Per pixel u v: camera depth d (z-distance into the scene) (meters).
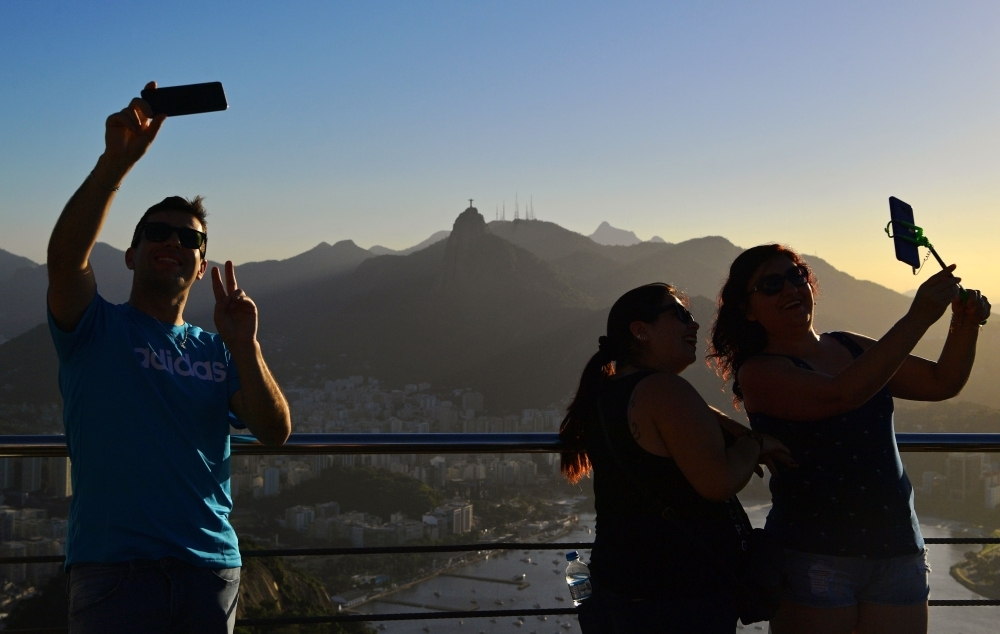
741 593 1.65
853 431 1.86
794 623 1.88
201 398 1.83
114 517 1.67
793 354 2.01
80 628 1.64
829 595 1.84
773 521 1.96
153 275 1.84
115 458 1.69
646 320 1.80
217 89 1.64
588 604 1.81
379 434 2.25
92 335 1.77
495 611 2.26
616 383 1.73
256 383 1.84
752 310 2.03
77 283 1.72
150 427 1.73
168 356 1.83
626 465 1.67
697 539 1.62
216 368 1.91
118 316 1.82
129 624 1.63
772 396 1.90
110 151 1.62
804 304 1.97
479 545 2.21
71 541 1.70
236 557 1.83
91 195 1.64
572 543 2.23
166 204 1.90
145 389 1.75
